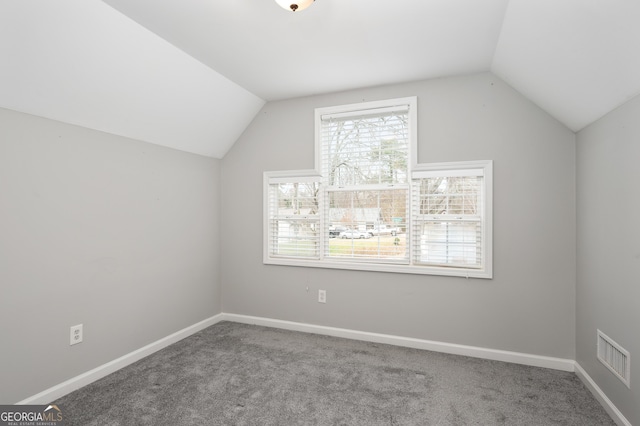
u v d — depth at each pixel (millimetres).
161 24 1999
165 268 2924
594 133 2125
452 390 2182
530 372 2434
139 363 2566
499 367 2512
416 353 2760
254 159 3473
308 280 3256
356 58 2461
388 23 1997
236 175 3547
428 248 2873
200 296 3330
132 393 2133
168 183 2959
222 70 2662
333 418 1882
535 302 2551
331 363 2568
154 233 2814
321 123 3217
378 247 3039
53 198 2072
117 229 2494
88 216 2285
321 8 1846
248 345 2920
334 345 2922
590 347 2184
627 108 1731
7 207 1851
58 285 2102
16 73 1747
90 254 2297
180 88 2574
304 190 3328
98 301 2348
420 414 1921
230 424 1823
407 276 2902
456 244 2789
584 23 1467
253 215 3482
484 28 2041
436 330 2816
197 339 3061
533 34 1813
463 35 2129
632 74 1521
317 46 2283
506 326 2625
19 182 1902
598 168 2068
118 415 1896
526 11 1698
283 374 2389
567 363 2459
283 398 2080
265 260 3420
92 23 1812
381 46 2279
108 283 2422
